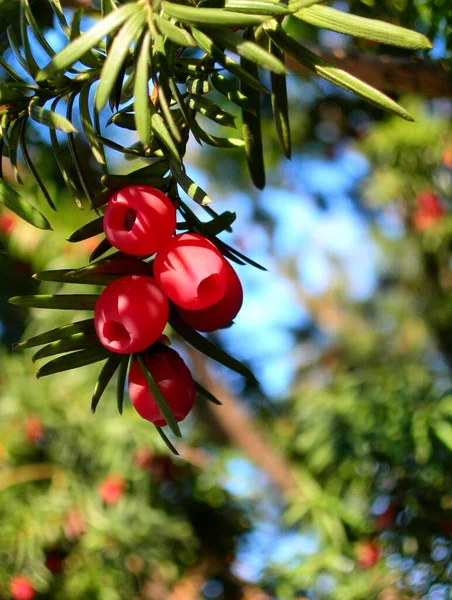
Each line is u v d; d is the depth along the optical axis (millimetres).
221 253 182
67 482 434
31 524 411
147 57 153
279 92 204
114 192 174
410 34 172
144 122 150
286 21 290
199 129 184
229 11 166
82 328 183
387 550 352
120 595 415
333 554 365
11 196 178
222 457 467
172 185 178
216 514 457
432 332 560
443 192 520
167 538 434
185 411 177
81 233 177
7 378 469
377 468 379
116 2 179
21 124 186
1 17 196
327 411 406
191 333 183
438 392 382
